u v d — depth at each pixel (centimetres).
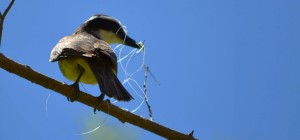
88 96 996
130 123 992
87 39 1157
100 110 999
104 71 1047
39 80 941
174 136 995
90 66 1058
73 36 1216
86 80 1173
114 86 1009
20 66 907
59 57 1063
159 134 997
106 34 1432
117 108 991
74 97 988
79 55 1059
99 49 1090
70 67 1151
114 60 1076
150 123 989
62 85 974
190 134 1005
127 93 1004
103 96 1009
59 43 1130
